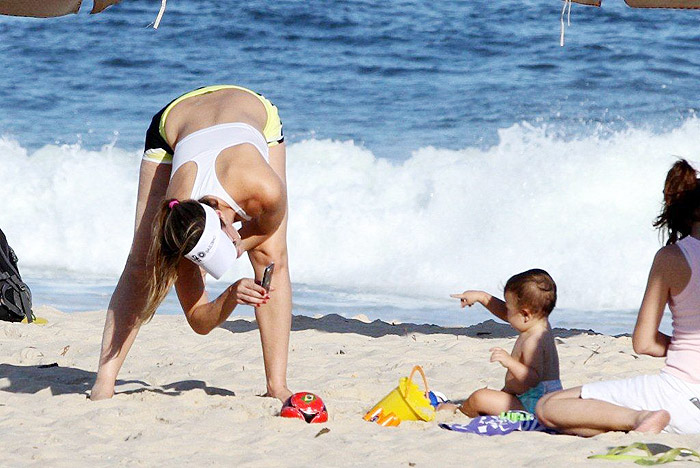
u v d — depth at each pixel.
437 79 67.25
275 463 16.05
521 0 78.06
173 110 19.58
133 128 58.28
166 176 19.61
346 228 43.47
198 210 16.55
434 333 29.75
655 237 42.31
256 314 20.64
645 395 17.45
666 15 74.44
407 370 24.33
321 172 46.44
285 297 20.42
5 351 26.20
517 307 19.44
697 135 50.41
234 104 19.25
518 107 60.47
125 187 47.09
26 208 45.75
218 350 26.64
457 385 22.88
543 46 71.44
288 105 62.81
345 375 23.86
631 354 25.83
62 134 56.06
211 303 18.75
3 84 66.19
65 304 36.34
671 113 58.16
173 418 19.02
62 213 45.44
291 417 18.75
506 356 19.23
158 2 78.19
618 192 45.41
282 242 20.00
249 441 17.44
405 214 44.25
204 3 78.25
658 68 67.06
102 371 20.64
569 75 66.50
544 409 18.06
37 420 18.89
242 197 17.62
